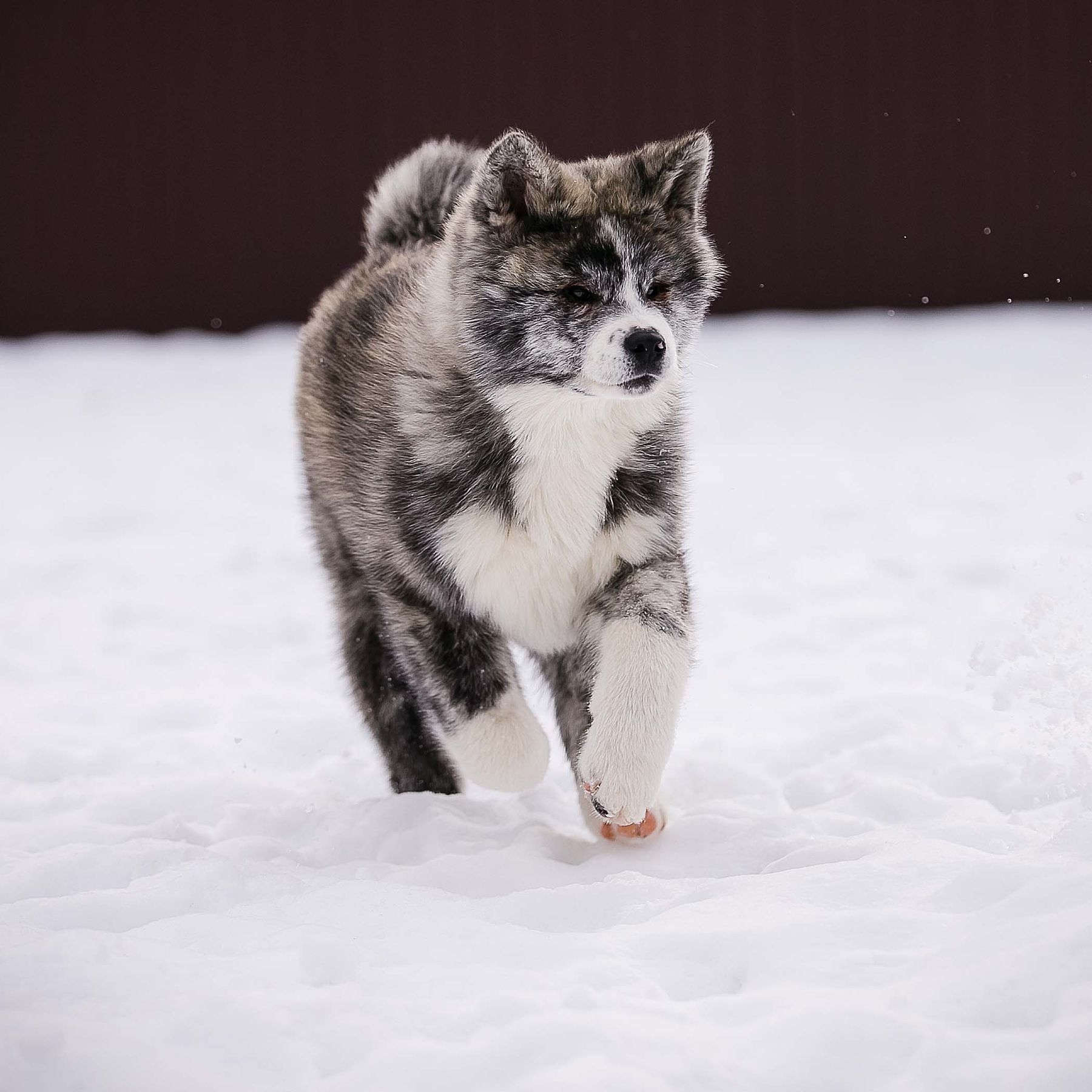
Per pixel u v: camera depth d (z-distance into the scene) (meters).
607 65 34.62
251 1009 4.99
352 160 35.88
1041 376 26.67
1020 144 33.41
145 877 6.83
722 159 34.78
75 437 25.61
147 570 16.06
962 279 34.28
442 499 7.82
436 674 8.05
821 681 10.82
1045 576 13.51
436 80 35.31
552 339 7.72
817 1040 4.75
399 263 9.41
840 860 6.65
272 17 35.56
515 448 7.80
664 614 7.71
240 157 36.25
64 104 36.38
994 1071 4.51
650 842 7.52
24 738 10.04
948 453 20.61
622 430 7.84
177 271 36.78
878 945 5.44
